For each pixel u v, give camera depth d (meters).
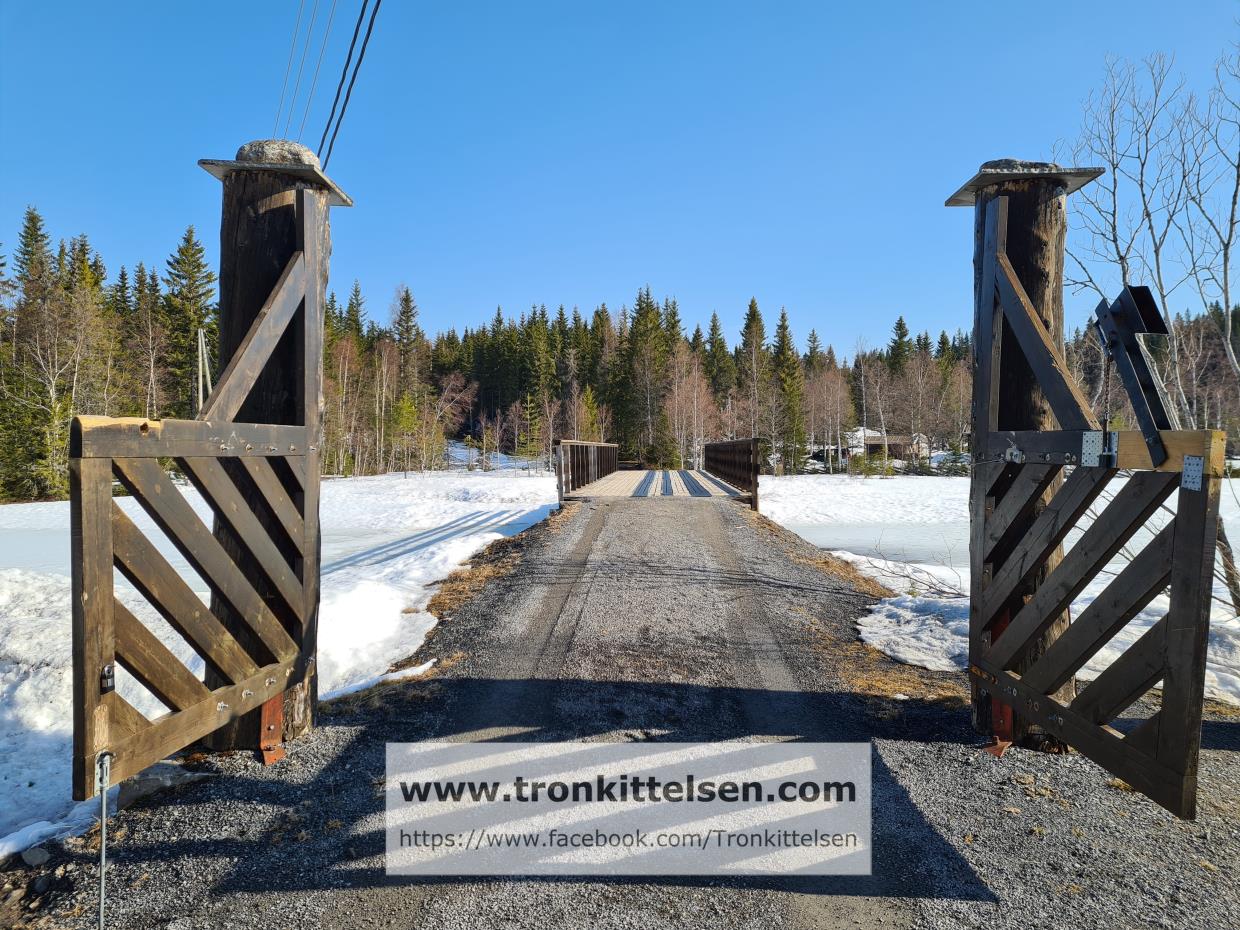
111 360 31.14
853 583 7.04
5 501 25.67
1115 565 8.59
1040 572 3.13
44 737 4.43
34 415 27.03
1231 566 5.03
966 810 2.60
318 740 3.25
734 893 2.13
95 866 2.30
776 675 4.18
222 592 2.64
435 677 4.17
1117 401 5.61
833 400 46.84
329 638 5.16
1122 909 2.02
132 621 2.20
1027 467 2.89
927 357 60.47
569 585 6.22
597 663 4.31
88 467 1.95
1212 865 2.22
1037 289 3.18
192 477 2.48
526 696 3.81
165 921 2.02
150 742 2.24
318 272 3.24
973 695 3.36
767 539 8.70
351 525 15.22
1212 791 2.74
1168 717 1.99
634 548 7.65
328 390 42.94
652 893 2.13
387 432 47.22
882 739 3.27
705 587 6.19
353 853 2.35
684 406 44.09
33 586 7.43
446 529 13.84
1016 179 3.19
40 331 28.19
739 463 13.80
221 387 2.58
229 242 3.12
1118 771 2.22
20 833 2.50
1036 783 2.80
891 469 38.62
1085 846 2.35
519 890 2.15
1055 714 2.60
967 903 2.06
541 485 23.92
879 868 2.25
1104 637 2.33
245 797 2.72
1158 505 2.09
